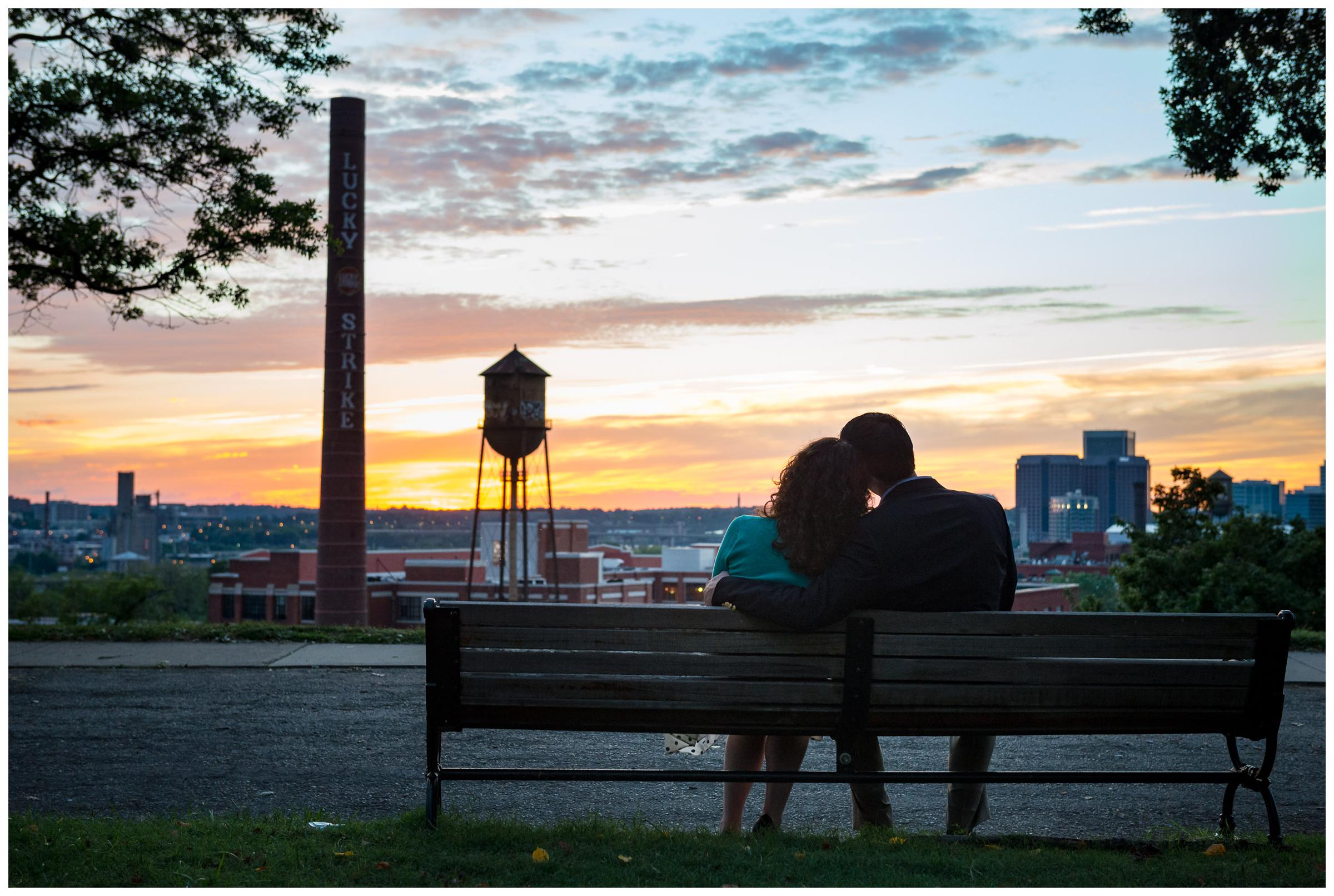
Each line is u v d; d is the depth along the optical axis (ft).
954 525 13.07
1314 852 13.32
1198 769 20.66
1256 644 13.29
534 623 12.84
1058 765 20.94
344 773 19.57
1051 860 12.57
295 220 49.88
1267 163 43.47
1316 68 41.73
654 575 257.96
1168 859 12.83
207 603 331.57
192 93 48.44
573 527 232.73
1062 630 12.94
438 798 13.60
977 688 12.95
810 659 12.84
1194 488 102.83
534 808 17.33
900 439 13.62
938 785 19.56
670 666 12.84
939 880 11.68
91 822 14.73
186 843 13.33
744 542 13.34
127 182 47.75
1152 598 100.83
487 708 13.15
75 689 28.02
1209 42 42.98
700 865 12.23
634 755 21.38
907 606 12.96
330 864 12.26
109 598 261.85
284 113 50.44
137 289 48.11
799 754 14.32
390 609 214.28
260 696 27.20
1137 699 13.24
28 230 45.65
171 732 22.93
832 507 12.78
